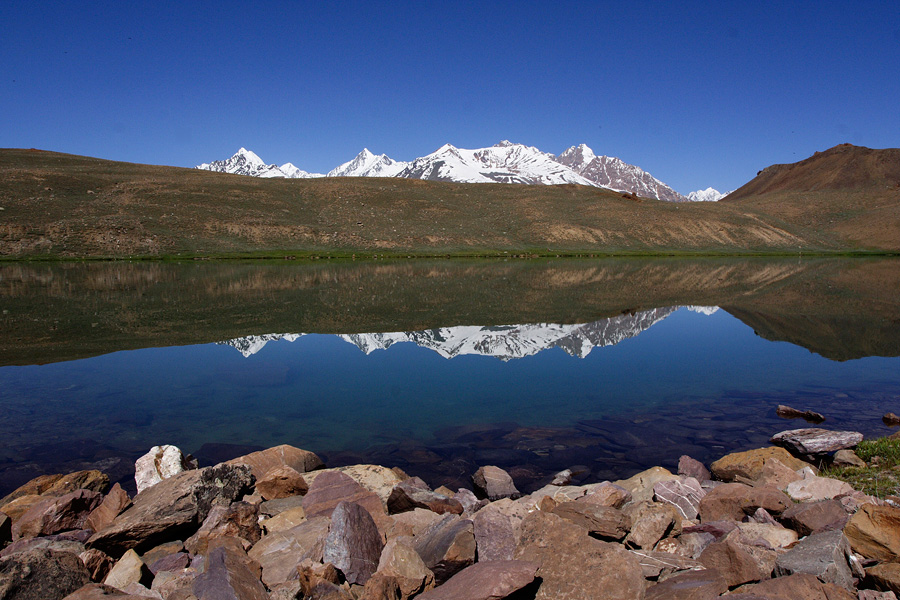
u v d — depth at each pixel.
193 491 7.60
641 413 12.88
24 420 12.16
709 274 56.69
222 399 13.80
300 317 26.31
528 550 5.49
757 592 4.83
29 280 42.50
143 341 20.66
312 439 11.17
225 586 4.98
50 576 5.17
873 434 11.42
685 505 7.49
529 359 18.53
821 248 104.06
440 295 35.62
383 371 16.70
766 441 11.16
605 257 85.69
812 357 19.20
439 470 9.82
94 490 8.59
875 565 5.39
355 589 5.39
